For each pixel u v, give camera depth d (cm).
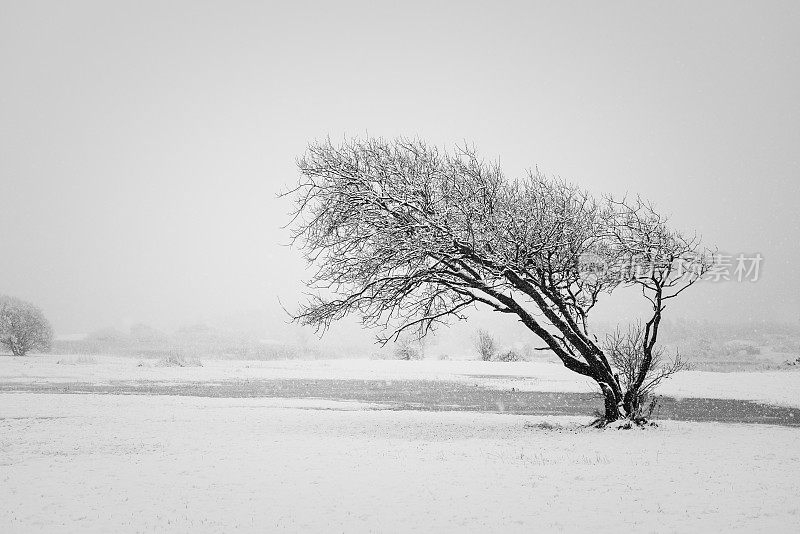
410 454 1370
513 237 1734
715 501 929
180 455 1363
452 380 3778
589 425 1845
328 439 1600
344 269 1791
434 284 1873
